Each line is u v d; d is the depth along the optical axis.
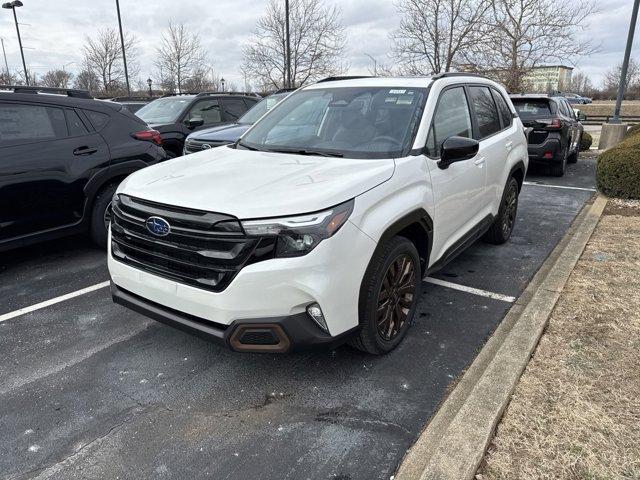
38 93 5.11
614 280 4.53
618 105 15.84
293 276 2.68
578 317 3.82
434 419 2.81
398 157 3.52
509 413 2.75
